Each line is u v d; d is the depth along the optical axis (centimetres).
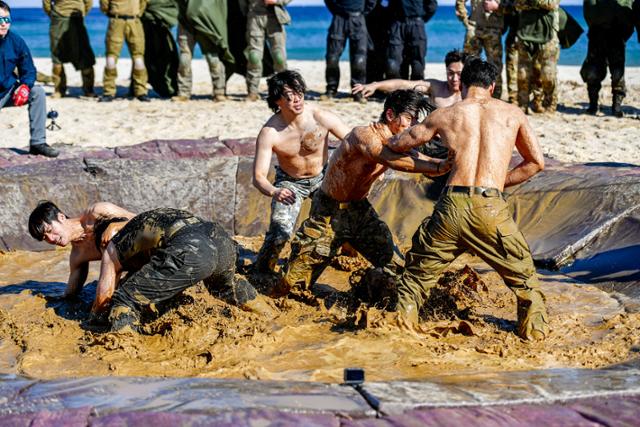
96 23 7588
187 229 588
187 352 549
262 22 1559
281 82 681
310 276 651
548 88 1427
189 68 1596
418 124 582
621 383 445
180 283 577
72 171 907
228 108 1513
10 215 864
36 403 398
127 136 1254
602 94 1689
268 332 572
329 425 376
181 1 1551
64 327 597
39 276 761
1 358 550
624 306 643
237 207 911
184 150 967
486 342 564
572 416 399
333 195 634
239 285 620
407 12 1512
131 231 594
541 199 830
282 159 714
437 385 434
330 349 543
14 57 994
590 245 756
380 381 465
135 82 1608
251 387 425
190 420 374
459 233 562
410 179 904
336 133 705
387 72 1534
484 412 398
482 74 581
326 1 1571
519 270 564
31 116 1012
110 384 431
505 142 566
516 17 1452
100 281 599
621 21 1393
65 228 630
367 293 653
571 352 538
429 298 633
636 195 780
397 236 855
